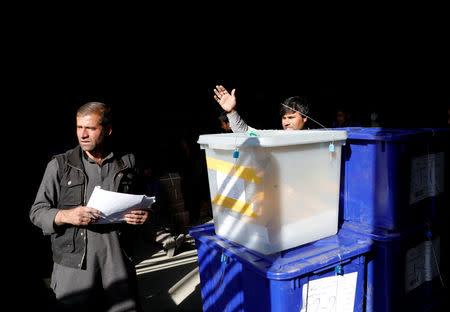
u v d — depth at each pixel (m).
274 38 11.15
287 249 1.59
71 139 8.90
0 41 7.95
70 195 1.93
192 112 10.67
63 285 1.89
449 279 2.11
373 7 10.78
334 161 1.64
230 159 1.58
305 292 1.44
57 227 1.85
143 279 3.77
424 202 1.93
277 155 1.44
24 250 4.77
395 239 1.67
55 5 7.98
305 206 1.57
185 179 6.23
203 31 10.16
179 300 3.21
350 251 1.54
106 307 1.98
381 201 1.78
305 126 2.72
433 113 10.92
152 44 9.72
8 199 6.24
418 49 11.09
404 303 1.82
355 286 1.64
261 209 1.46
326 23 11.20
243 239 1.64
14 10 7.71
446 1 10.02
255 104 11.63
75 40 8.73
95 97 9.33
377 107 11.86
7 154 7.75
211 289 1.91
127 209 1.88
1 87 8.13
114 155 2.08
